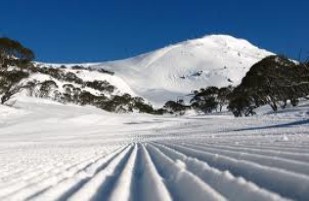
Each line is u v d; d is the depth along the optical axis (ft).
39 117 238.89
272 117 161.38
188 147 43.14
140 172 24.32
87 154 44.68
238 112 265.95
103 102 479.82
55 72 582.76
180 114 554.87
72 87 514.68
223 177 16.39
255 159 21.72
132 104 552.82
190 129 152.15
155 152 41.37
